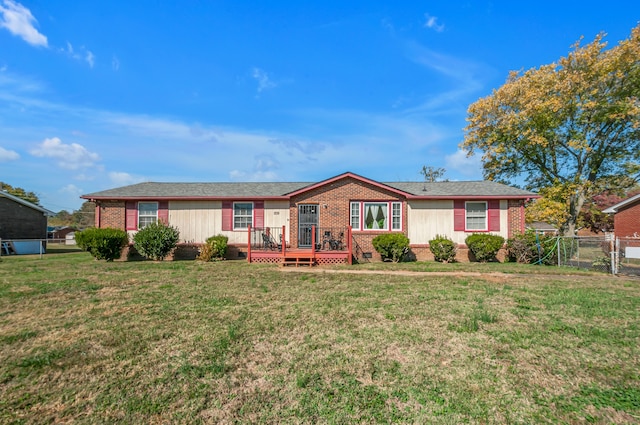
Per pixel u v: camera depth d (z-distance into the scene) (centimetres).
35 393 372
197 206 1770
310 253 1452
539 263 1510
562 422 327
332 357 464
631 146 2383
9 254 2148
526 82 2420
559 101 2267
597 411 344
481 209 1672
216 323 609
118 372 421
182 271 1246
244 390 379
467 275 1194
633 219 2131
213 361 450
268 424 320
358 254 1659
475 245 1555
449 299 800
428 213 1680
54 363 445
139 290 893
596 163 2473
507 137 2597
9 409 342
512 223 1652
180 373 418
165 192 1811
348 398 363
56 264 1469
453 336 544
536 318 644
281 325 599
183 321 620
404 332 562
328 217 1672
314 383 394
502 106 2583
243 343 513
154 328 581
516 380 403
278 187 1912
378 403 353
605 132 2420
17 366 434
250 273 1207
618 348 499
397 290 908
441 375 414
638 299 798
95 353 476
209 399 362
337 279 1088
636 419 331
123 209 1769
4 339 525
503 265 1466
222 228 1759
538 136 2394
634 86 2203
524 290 910
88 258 1772
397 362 448
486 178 2919
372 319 636
